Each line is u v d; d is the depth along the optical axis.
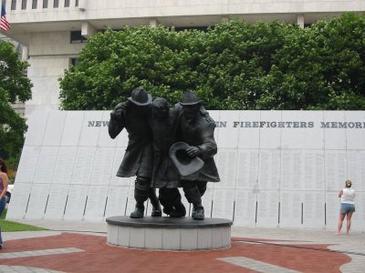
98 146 22.61
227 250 11.02
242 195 20.80
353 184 20.41
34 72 55.09
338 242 14.52
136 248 10.80
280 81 30.41
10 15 52.09
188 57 32.19
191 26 51.50
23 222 19.39
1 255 9.95
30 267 8.62
